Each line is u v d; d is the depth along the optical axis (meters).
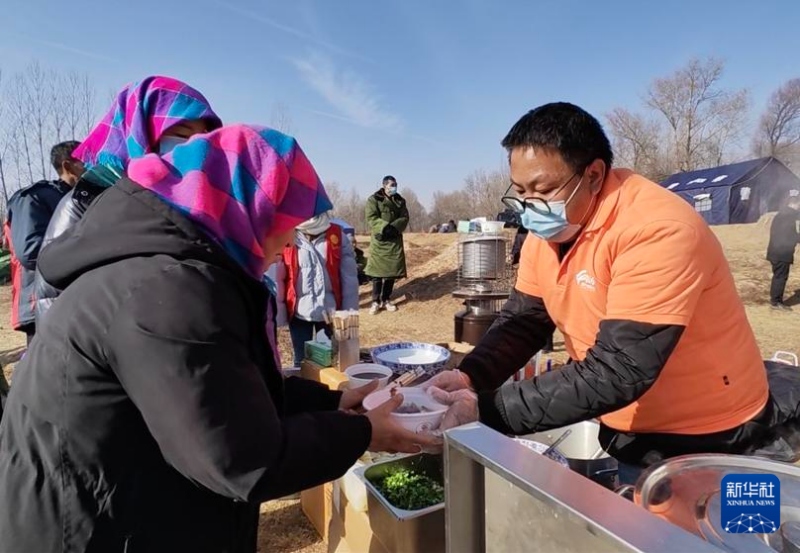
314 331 4.40
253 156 1.06
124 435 0.94
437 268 11.41
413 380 2.05
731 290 1.53
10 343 7.30
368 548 1.90
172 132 1.33
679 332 1.35
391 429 1.18
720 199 22.17
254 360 1.05
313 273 4.29
